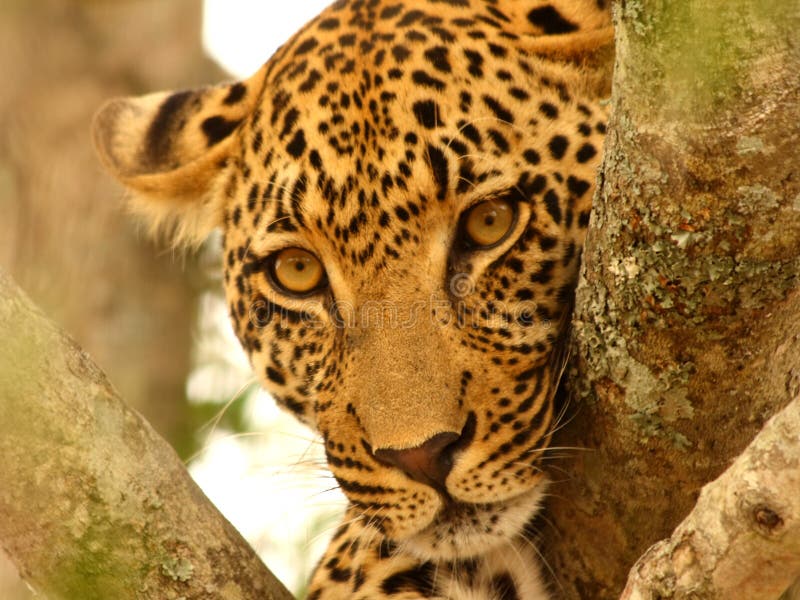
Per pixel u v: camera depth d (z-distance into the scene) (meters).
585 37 8.66
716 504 5.97
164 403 14.43
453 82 8.46
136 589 7.32
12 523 7.22
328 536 11.31
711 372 6.95
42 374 7.16
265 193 8.91
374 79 8.56
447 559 8.72
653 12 6.05
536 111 8.49
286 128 8.83
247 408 12.92
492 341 8.28
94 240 14.59
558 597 8.41
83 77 15.15
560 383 8.24
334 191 8.42
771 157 6.11
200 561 7.45
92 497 7.24
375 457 8.38
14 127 14.84
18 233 14.55
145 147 10.59
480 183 8.23
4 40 14.99
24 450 7.13
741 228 6.33
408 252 8.24
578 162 8.47
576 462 7.86
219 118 10.27
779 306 6.62
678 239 6.46
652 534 7.77
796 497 5.64
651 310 6.80
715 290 6.57
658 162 6.34
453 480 8.19
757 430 7.18
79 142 14.90
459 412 8.12
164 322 14.66
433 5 9.06
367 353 8.30
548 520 8.27
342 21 9.21
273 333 9.18
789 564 5.86
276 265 8.98
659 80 6.15
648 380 7.10
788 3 5.80
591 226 7.08
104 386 7.37
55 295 14.34
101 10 15.41
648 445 7.38
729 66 5.96
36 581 7.33
